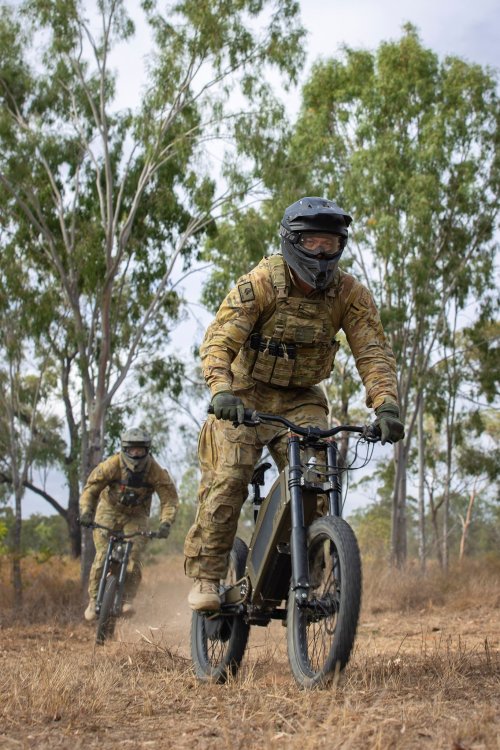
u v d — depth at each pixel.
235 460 4.82
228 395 4.38
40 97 20.25
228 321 4.61
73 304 19.73
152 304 20.58
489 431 33.66
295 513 4.35
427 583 16.12
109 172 19.81
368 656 6.26
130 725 3.76
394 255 23.89
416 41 25.70
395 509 25.09
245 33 19.66
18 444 24.89
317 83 26.23
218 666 5.09
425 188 23.78
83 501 10.02
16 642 9.88
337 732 3.27
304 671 4.27
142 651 6.70
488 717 3.38
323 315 4.68
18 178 19.45
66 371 26.95
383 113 25.28
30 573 20.16
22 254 20.48
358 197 24.30
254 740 3.33
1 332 20.83
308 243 4.54
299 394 4.89
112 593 8.95
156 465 10.11
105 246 19.80
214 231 21.41
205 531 4.95
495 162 25.72
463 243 25.62
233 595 4.91
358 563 4.05
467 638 9.09
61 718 3.89
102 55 20.03
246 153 19.91
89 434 19.66
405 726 3.34
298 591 4.24
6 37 19.80
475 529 47.75
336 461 4.50
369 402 4.68
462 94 25.38
